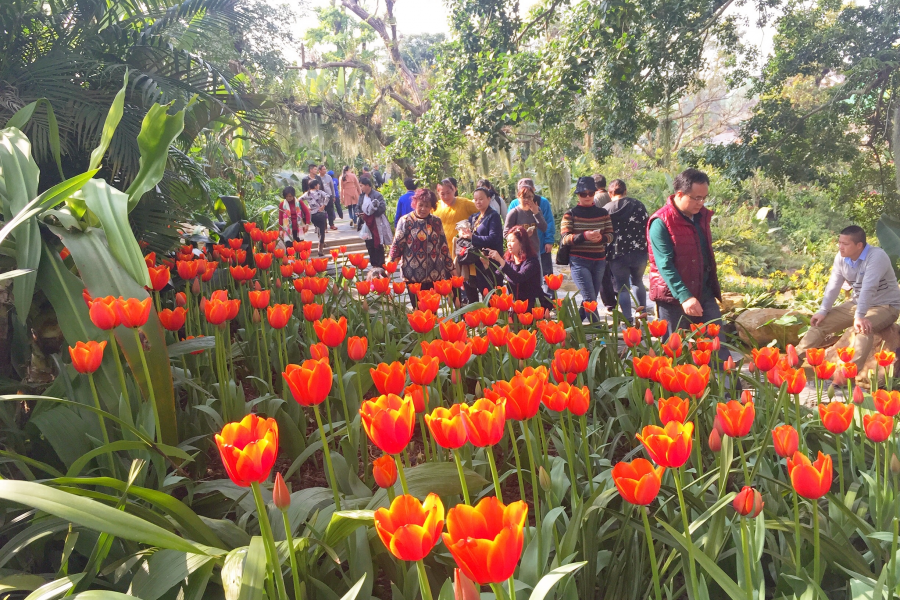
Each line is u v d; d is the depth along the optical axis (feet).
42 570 5.94
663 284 12.68
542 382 4.84
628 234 19.01
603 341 10.91
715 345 8.09
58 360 6.98
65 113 12.67
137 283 7.32
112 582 5.06
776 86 29.76
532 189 20.68
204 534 4.65
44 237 7.85
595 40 27.55
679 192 11.89
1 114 12.08
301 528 5.66
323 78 62.64
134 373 6.63
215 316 7.90
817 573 4.37
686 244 12.06
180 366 10.51
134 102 14.21
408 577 4.93
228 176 29.86
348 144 64.54
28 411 9.48
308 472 8.32
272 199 44.06
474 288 17.70
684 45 26.50
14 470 7.16
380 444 3.71
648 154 59.31
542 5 33.12
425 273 16.94
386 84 67.77
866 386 11.43
